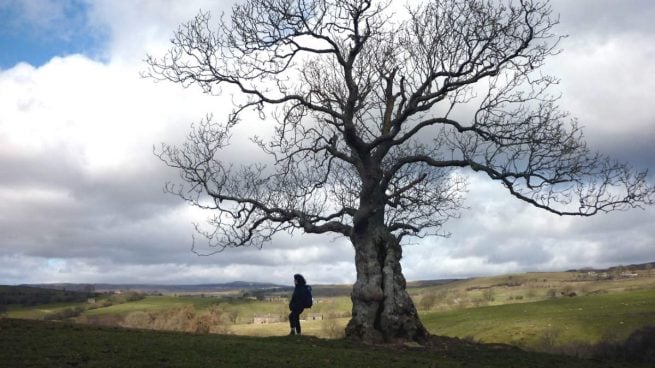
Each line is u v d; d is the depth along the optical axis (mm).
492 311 75875
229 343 19641
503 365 19953
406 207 30219
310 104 26438
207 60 26844
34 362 13945
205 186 27828
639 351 27219
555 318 61500
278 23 25797
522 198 24578
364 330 24281
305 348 19812
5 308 83062
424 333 24859
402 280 25453
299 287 24672
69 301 92062
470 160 25016
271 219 28078
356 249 26078
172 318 49031
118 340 18359
